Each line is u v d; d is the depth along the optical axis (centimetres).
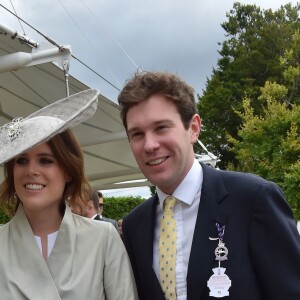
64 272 222
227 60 3055
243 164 1513
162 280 227
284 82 2769
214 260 216
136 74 233
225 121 2869
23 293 216
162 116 223
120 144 1012
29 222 234
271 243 210
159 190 239
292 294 204
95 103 249
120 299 232
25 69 638
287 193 1088
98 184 1373
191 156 236
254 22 3172
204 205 227
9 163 239
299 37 2452
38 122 231
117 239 242
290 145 1166
